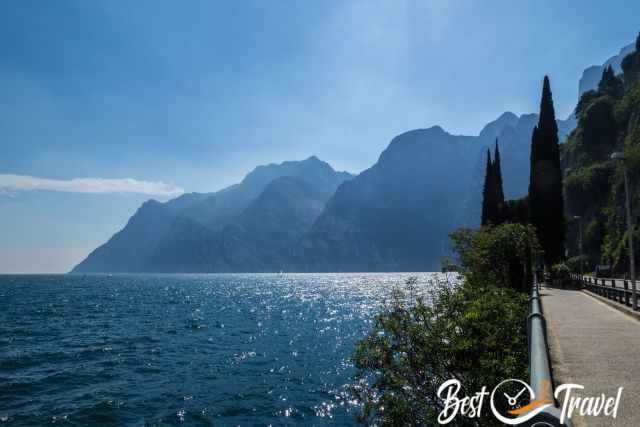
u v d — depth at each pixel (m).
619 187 87.00
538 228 49.59
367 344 11.66
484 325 10.36
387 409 10.88
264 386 25.28
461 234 30.55
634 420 6.83
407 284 13.86
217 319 61.34
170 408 21.22
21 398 22.61
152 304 89.88
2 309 75.62
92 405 21.45
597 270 73.56
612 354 11.62
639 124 91.25
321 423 19.36
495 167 51.44
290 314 67.94
